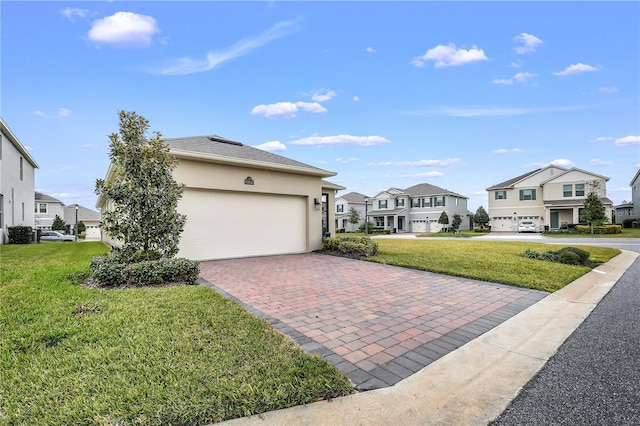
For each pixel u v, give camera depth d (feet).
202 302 15.17
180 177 29.86
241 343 10.68
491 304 16.79
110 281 18.45
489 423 7.23
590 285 21.83
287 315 14.61
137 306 14.40
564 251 31.83
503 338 12.26
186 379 8.34
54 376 8.47
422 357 10.49
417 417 7.38
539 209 106.22
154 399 7.47
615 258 36.76
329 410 7.55
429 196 129.90
